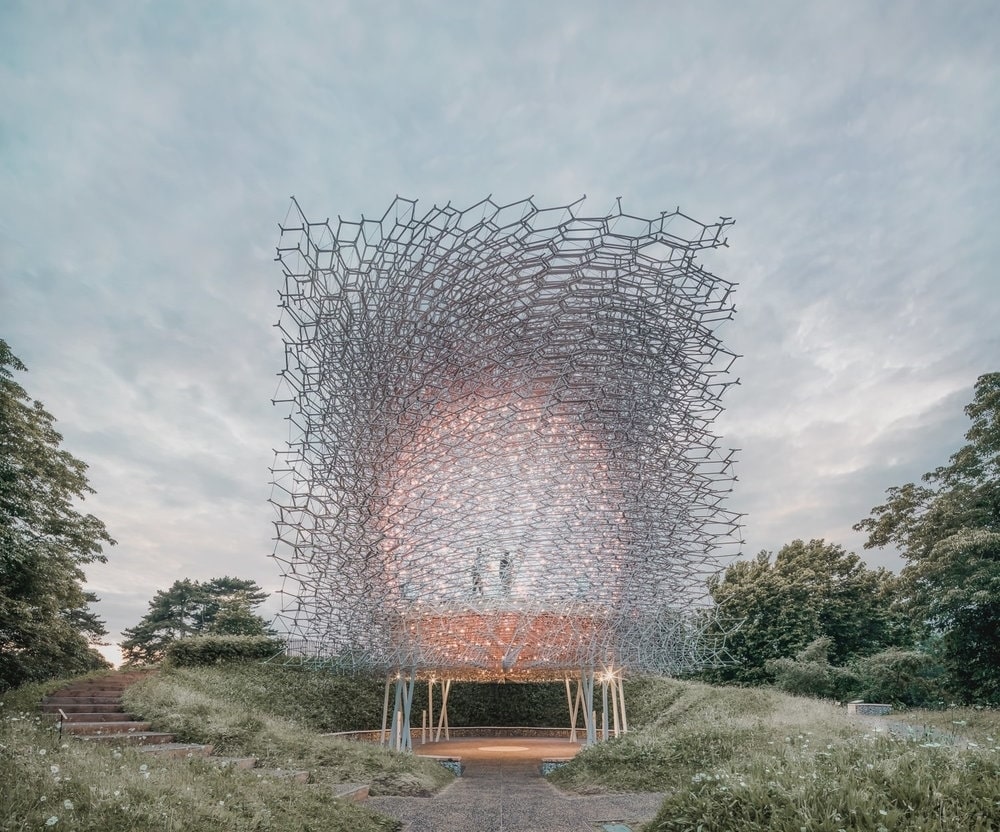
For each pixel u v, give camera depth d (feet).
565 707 113.80
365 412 67.87
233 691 77.56
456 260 55.98
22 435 80.38
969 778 23.99
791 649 134.10
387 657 74.23
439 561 68.49
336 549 71.77
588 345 66.69
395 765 52.60
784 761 31.58
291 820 29.63
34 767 23.34
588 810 40.55
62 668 90.89
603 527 68.08
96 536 89.81
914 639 135.64
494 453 67.41
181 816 23.56
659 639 74.54
